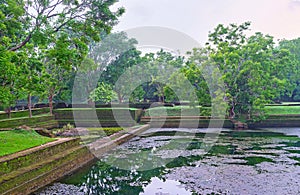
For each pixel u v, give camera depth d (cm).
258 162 1391
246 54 3095
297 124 2995
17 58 1376
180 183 1088
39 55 2291
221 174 1191
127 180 1145
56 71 2914
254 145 1867
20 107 3888
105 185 1085
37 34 1298
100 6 1409
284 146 1828
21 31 1444
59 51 1343
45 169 1067
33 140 1337
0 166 899
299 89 4272
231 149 1733
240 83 3017
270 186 1030
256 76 2853
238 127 2827
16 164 977
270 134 2403
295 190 984
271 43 3262
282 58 3291
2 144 1202
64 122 2980
